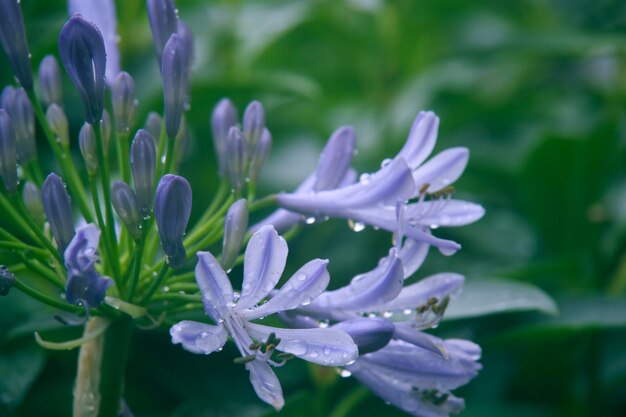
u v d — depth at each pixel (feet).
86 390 1.74
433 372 1.72
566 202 2.24
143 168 1.68
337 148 1.77
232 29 2.41
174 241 1.65
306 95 2.25
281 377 2.03
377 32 2.63
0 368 1.90
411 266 1.73
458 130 2.60
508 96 2.67
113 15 1.85
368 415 2.03
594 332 2.08
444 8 2.72
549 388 2.15
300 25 2.67
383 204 1.72
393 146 2.47
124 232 1.75
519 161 2.32
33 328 1.89
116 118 1.77
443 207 1.76
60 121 1.80
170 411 2.06
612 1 2.44
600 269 2.23
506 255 2.35
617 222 2.29
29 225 1.71
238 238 1.67
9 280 1.66
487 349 2.05
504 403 2.09
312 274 1.63
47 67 1.83
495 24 2.78
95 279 1.60
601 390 2.12
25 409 2.03
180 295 1.70
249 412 2.00
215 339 1.61
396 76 2.62
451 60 2.78
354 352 1.62
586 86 2.75
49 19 2.17
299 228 1.82
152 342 2.02
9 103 1.78
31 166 1.84
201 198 2.24
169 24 1.79
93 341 1.75
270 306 1.64
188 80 1.74
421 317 1.74
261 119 1.79
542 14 2.90
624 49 2.33
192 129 2.26
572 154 2.21
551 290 2.14
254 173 1.79
